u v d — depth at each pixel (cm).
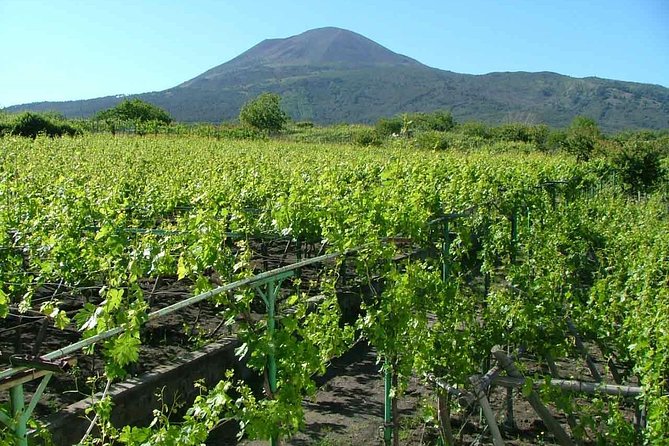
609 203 1323
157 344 704
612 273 759
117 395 541
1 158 1480
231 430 578
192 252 457
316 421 593
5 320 744
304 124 7188
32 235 680
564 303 575
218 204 812
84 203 764
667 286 557
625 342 488
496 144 3972
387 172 918
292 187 902
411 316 463
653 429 369
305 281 966
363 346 802
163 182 1112
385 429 526
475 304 544
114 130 4125
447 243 692
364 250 514
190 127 4781
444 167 1405
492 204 937
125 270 486
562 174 1673
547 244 781
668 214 1606
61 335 732
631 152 2327
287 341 392
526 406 617
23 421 267
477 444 505
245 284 404
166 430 316
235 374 674
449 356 445
